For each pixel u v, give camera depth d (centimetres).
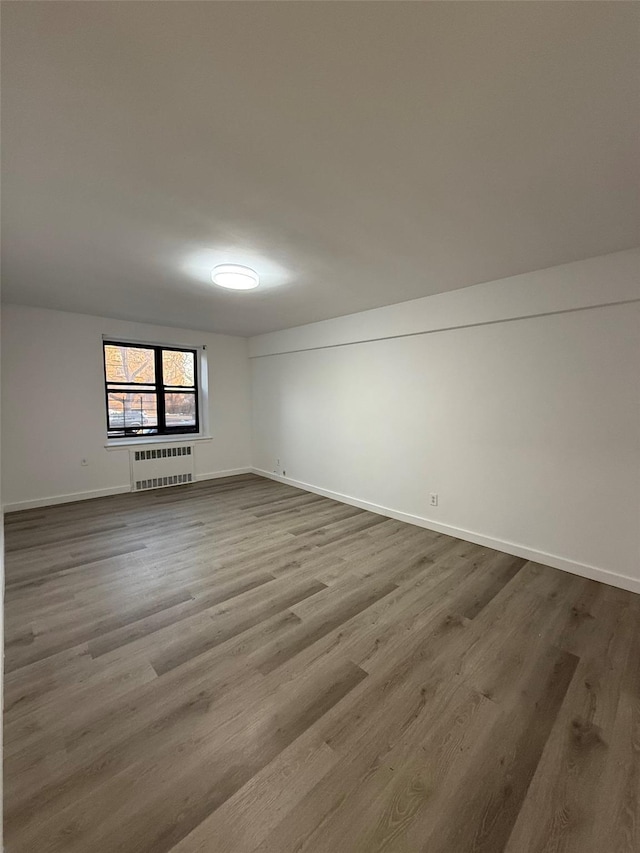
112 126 127
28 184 162
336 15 89
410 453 375
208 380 565
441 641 194
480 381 314
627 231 207
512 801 117
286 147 139
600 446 252
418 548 314
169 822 110
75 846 103
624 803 116
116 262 257
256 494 490
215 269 264
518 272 276
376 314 391
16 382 400
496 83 109
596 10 87
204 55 100
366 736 139
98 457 463
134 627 205
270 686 164
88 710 150
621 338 240
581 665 176
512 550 300
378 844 105
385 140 135
